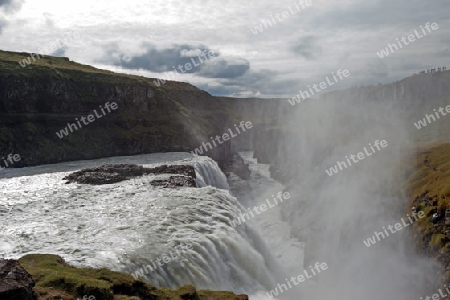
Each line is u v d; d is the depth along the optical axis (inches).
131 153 4185.5
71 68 4795.8
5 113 3629.4
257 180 4338.1
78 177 2470.5
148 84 5344.5
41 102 3907.5
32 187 2279.8
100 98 4488.2
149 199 1957.4
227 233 1587.1
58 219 1641.2
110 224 1571.1
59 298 821.2
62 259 1139.9
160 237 1423.5
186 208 1795.0
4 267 743.7
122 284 982.4
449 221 1587.1
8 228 1515.7
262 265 1637.6
